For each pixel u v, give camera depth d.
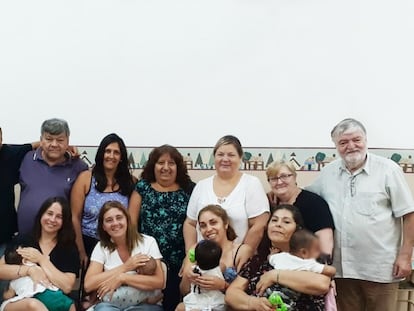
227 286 2.28
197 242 2.51
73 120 3.10
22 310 2.27
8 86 3.11
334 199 2.56
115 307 2.36
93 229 2.70
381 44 3.09
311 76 3.10
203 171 3.12
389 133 3.12
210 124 3.12
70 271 2.46
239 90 3.11
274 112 3.11
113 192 2.74
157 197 2.75
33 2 3.09
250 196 2.53
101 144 2.72
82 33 3.10
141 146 3.12
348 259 2.50
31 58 3.10
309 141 3.12
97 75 3.10
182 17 3.10
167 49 3.10
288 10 3.09
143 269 2.41
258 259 2.28
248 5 3.10
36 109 3.10
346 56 3.10
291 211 2.29
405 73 3.10
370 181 2.47
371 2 3.08
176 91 3.11
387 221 2.46
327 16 3.09
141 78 3.10
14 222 2.78
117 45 3.10
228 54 3.10
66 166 2.78
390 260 2.46
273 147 3.12
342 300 2.62
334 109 3.11
